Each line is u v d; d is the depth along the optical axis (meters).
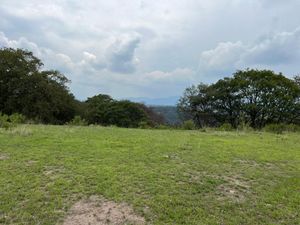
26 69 36.38
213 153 10.88
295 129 25.59
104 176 7.80
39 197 6.61
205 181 7.89
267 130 24.64
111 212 6.18
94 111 48.84
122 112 49.94
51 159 9.12
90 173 7.99
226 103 44.50
